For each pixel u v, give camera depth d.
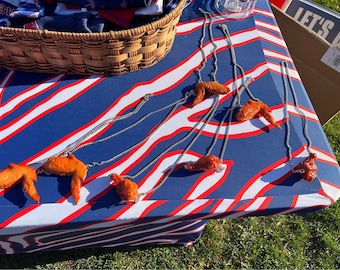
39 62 0.95
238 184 0.86
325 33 1.54
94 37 0.85
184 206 0.82
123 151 0.89
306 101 1.03
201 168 0.85
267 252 1.48
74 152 0.88
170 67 1.05
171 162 0.88
